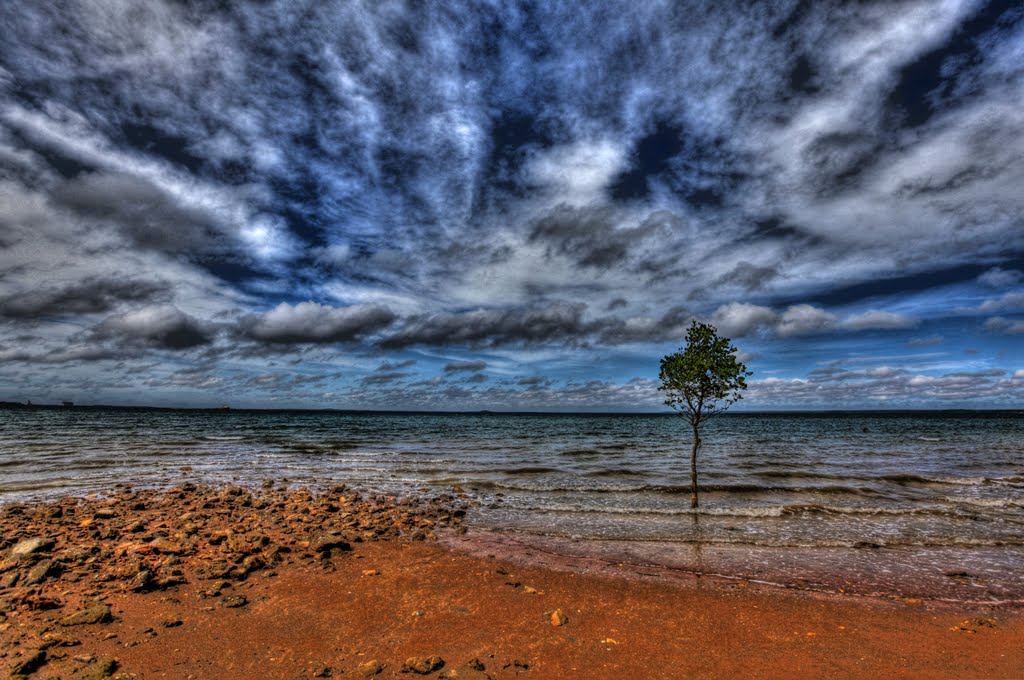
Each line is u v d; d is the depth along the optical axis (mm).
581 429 101812
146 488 22125
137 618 7613
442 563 11094
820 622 8180
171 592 8688
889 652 7098
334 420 131500
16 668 5938
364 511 17344
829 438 71312
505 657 6746
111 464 30797
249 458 35938
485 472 29500
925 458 40531
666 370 18500
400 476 27375
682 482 25703
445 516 16672
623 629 7762
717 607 8773
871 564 11695
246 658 6559
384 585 9477
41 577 9031
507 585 9672
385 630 7539
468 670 6348
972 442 63219
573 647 7102
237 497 18828
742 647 7191
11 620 7355
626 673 6371
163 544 11242
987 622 8211
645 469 31406
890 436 77188
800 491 22625
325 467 31234
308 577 9836
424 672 6219
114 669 6105
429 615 8133
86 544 11633
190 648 6773
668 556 12195
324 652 6797
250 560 10242
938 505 19484
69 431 62469
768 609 8719
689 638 7477
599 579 10234
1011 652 7137
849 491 22750
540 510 18000
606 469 31125
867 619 8328
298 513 16391
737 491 22547
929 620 8328
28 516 15211
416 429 88562
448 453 42562
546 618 8125
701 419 18250
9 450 38406
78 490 21266
